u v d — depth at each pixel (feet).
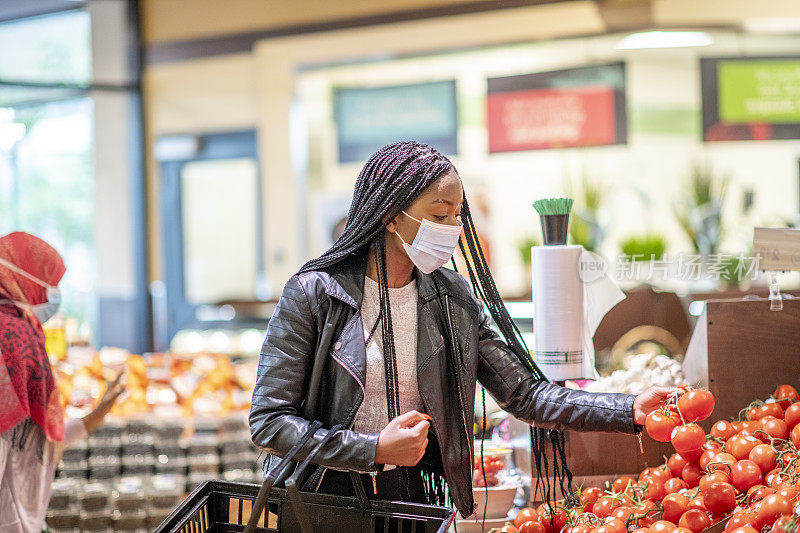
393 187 6.19
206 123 23.17
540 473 6.86
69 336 14.93
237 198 23.13
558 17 20.03
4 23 22.76
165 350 23.50
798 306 7.25
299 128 22.20
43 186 22.65
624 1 19.52
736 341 7.24
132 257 23.61
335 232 21.93
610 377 7.73
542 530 6.32
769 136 19.62
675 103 19.67
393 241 6.42
